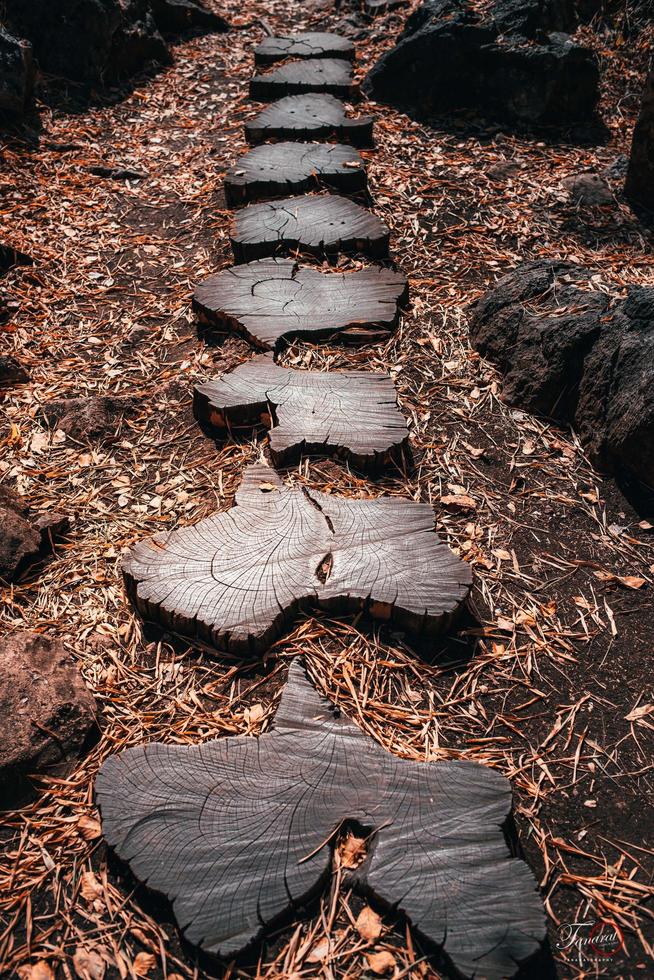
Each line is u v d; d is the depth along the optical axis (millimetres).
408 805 1087
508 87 2586
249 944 979
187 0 3355
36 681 1237
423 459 1622
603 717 1265
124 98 2879
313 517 1438
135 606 1388
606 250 2102
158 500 1565
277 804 1094
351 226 2133
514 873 1012
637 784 1195
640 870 1107
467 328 1904
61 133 2656
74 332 1973
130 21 2957
